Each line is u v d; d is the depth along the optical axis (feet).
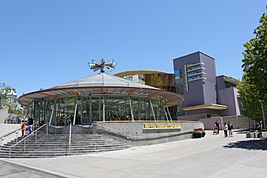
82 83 96.43
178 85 202.90
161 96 107.45
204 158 43.75
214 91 199.11
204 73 192.65
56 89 85.71
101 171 37.42
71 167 42.24
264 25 62.59
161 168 37.06
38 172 38.47
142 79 205.05
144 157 50.70
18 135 96.68
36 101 106.73
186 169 34.96
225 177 28.78
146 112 102.17
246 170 31.89
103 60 122.93
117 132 73.46
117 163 44.42
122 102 95.96
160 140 83.15
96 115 91.97
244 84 144.77
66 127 81.10
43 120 100.53
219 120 167.02
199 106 180.24
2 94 182.60
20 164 48.67
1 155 63.41
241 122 164.96
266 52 60.70
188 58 200.03
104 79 103.60
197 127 106.93
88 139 69.77
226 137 91.09
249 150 50.60
